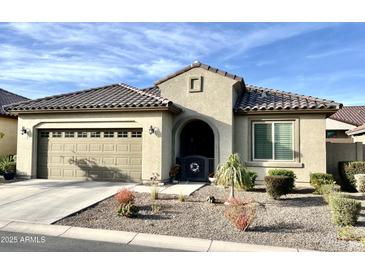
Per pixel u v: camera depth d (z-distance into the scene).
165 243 7.34
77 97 17.61
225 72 15.95
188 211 10.09
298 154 15.54
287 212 10.10
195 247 7.10
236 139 16.45
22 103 17.16
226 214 9.12
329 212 10.09
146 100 15.41
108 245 7.20
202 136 18.25
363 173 14.72
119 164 15.74
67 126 16.38
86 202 10.98
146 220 9.09
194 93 16.47
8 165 16.52
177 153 16.75
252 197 12.39
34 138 16.78
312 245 7.20
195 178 16.22
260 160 16.14
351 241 7.46
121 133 15.84
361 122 28.27
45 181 15.74
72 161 16.42
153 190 12.22
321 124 15.37
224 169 11.20
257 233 8.02
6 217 9.23
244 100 17.44
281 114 15.84
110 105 15.26
